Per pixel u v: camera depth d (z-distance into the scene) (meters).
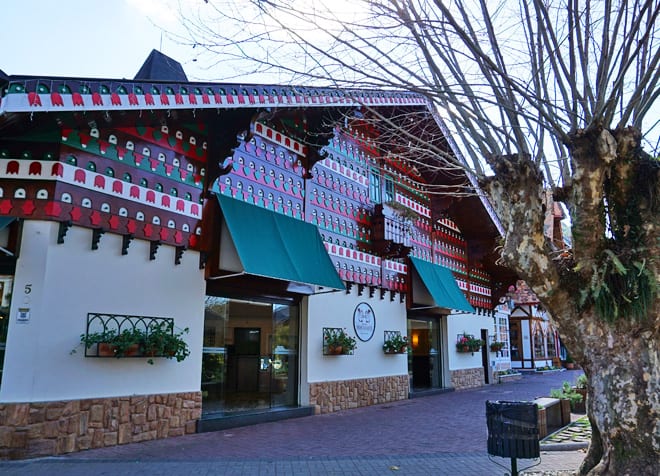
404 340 15.85
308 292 12.45
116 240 8.63
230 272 10.10
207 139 10.34
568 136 5.66
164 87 8.12
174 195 9.58
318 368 12.77
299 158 12.84
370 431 10.11
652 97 5.80
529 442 5.77
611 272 5.59
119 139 8.81
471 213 20.27
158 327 8.88
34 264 7.61
